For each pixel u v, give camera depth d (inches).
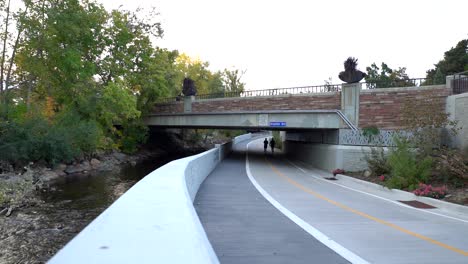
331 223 329.7
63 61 1146.7
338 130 962.1
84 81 1296.8
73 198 705.0
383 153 765.3
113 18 1487.5
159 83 1643.7
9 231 474.9
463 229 318.3
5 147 921.5
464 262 220.2
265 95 1170.6
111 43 1473.9
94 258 96.3
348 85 967.6
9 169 926.4
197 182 532.1
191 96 1440.7
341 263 211.6
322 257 221.6
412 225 332.2
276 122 1138.7
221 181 659.4
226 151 1401.3
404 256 230.4
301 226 309.7
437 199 481.1
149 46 1667.1
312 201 468.1
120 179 995.9
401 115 896.9
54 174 997.8
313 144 1184.2
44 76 1124.5
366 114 940.6
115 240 114.0
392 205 459.5
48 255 394.6
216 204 419.2
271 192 546.6
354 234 287.4
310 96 1059.3
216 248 236.7
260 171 897.5
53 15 1044.5
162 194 205.8
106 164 1296.8
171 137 2297.0
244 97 1235.9
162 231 126.1
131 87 1631.4
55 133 1062.4
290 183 682.8
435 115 676.7
